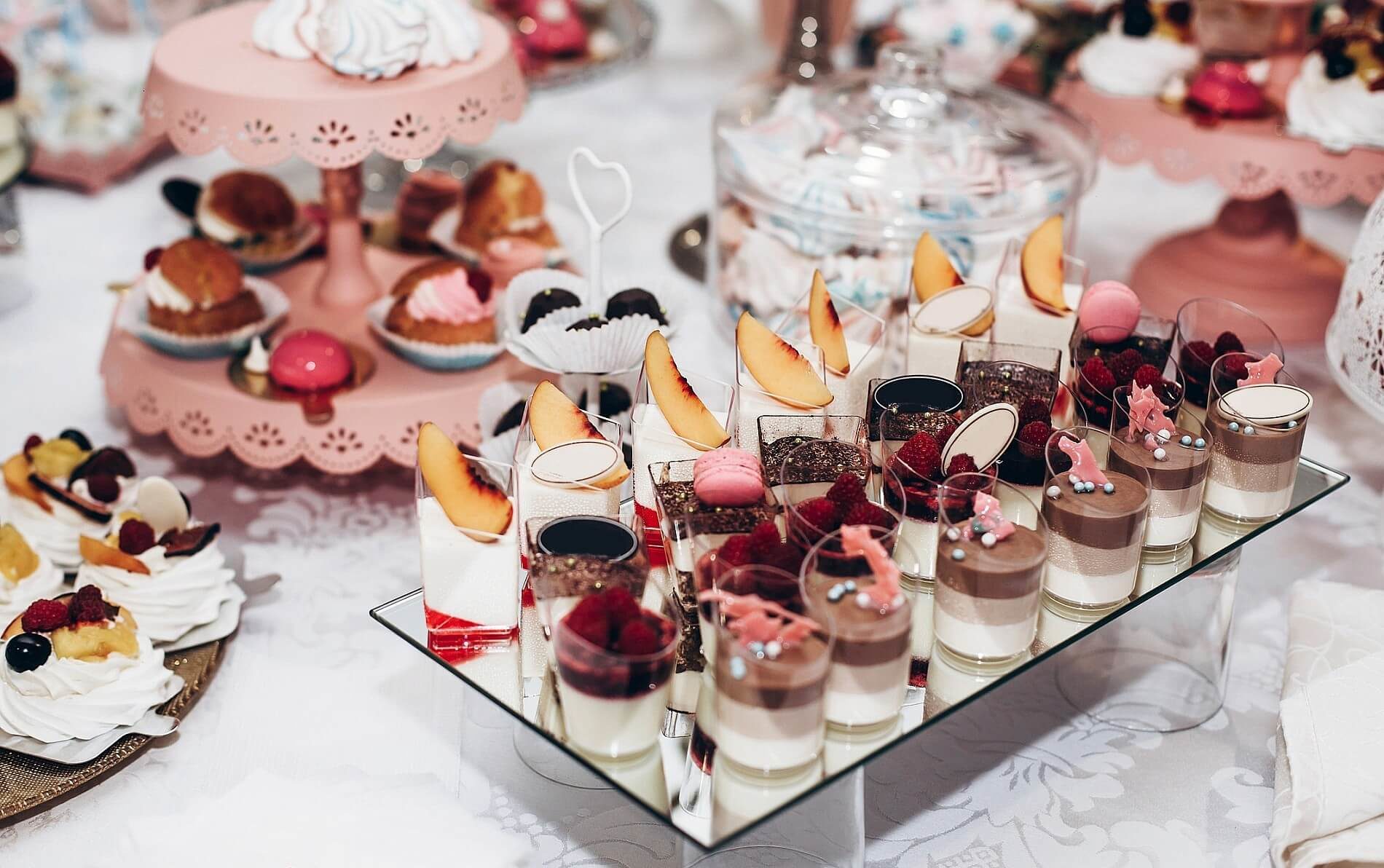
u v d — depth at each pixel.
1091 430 1.69
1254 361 1.84
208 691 1.90
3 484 2.08
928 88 2.52
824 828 1.59
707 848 1.29
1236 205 2.96
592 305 2.00
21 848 1.62
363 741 1.83
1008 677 1.55
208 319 2.29
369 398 2.21
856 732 1.45
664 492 1.59
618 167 1.92
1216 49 2.82
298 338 2.25
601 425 1.72
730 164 2.52
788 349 1.77
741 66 4.48
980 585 1.51
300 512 2.32
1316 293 2.87
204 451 2.24
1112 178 3.74
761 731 1.36
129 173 3.57
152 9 3.64
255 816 1.62
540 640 1.62
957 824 1.73
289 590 2.13
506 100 2.21
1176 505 1.69
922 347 2.01
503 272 2.66
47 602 1.74
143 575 1.89
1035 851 1.69
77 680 1.72
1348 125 2.55
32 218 3.34
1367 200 2.57
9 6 3.40
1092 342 1.95
